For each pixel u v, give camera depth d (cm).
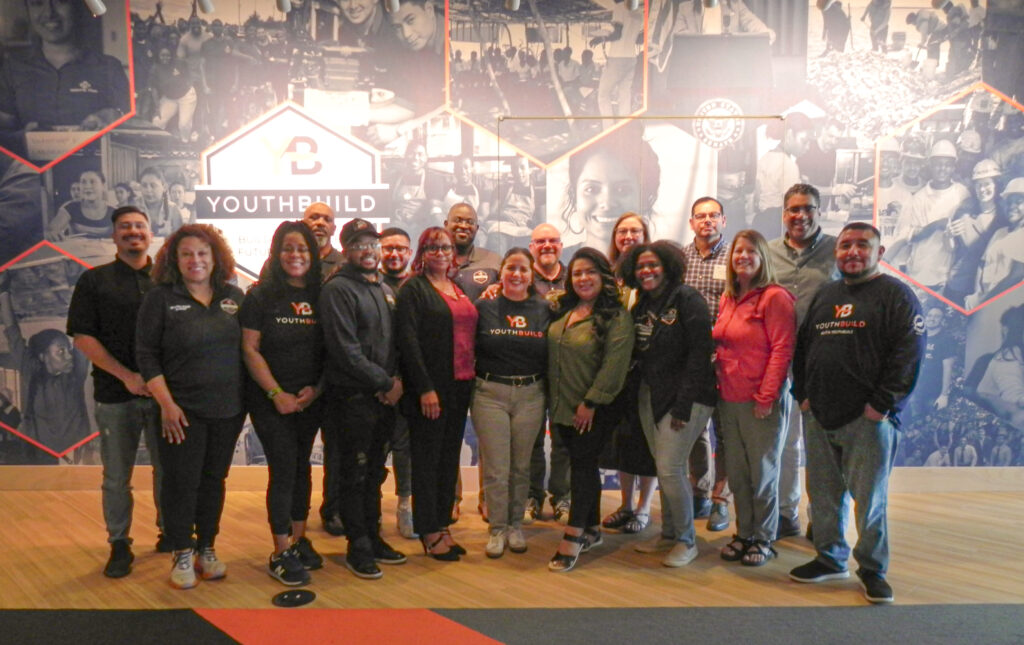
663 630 254
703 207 365
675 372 306
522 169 435
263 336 288
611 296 311
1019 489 440
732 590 290
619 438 331
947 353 438
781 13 425
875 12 424
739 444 317
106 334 303
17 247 431
